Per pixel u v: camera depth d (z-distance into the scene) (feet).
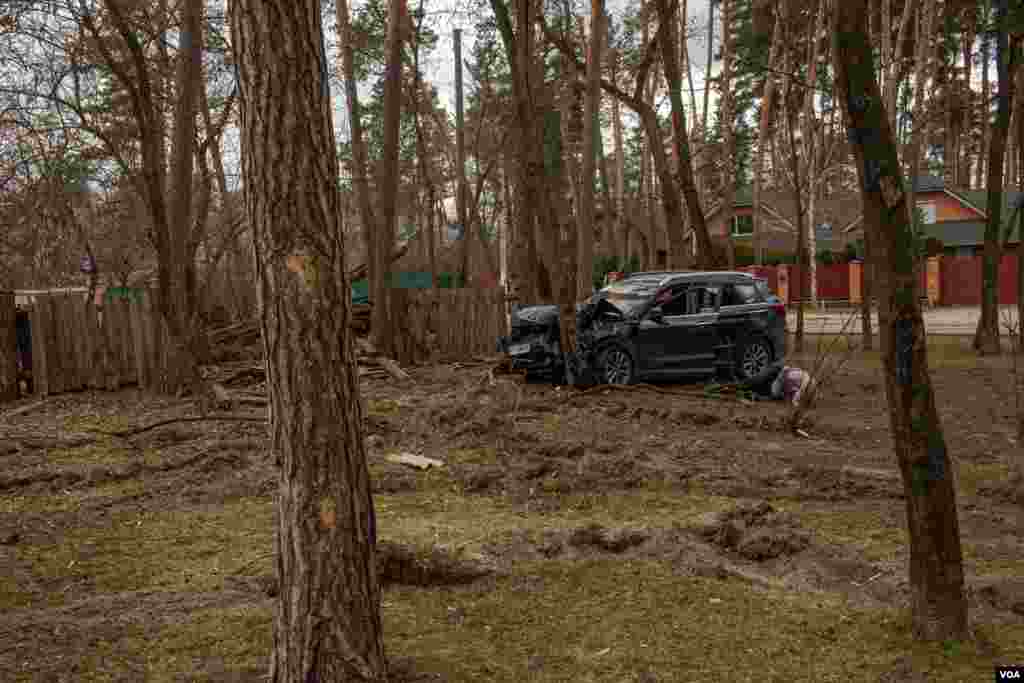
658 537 19.60
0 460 28.91
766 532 19.72
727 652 13.89
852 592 16.78
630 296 47.19
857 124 13.23
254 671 13.05
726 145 86.89
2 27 38.86
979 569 17.99
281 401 11.19
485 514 22.11
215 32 49.85
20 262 66.44
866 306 70.18
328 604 11.14
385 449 30.09
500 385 45.06
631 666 13.35
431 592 16.79
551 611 15.72
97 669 13.23
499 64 90.48
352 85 60.85
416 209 119.14
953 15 92.94
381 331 57.21
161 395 43.45
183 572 18.03
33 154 49.60
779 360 49.32
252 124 10.98
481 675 13.01
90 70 42.88
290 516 11.22
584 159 61.36
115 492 25.03
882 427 35.47
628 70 93.61
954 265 145.48
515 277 74.02
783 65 92.63
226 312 69.00
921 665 13.19
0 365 41.88
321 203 11.13
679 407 39.63
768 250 159.94
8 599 16.57
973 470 27.25
